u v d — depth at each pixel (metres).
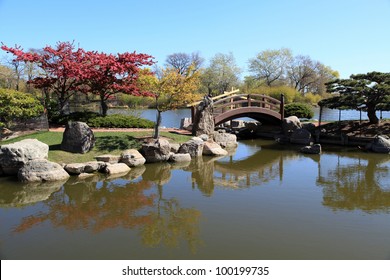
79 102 22.38
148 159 15.19
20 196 10.24
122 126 19.59
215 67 58.53
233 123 29.84
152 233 7.48
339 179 12.44
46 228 7.84
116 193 10.61
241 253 6.46
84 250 6.66
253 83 61.62
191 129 21.89
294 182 12.04
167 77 16.58
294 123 24.00
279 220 8.20
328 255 6.38
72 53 19.98
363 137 20.52
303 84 60.94
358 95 20.72
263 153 18.56
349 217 8.42
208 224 7.98
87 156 13.95
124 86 19.61
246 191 10.84
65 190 10.87
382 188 11.19
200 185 11.62
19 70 30.20
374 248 6.69
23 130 16.14
